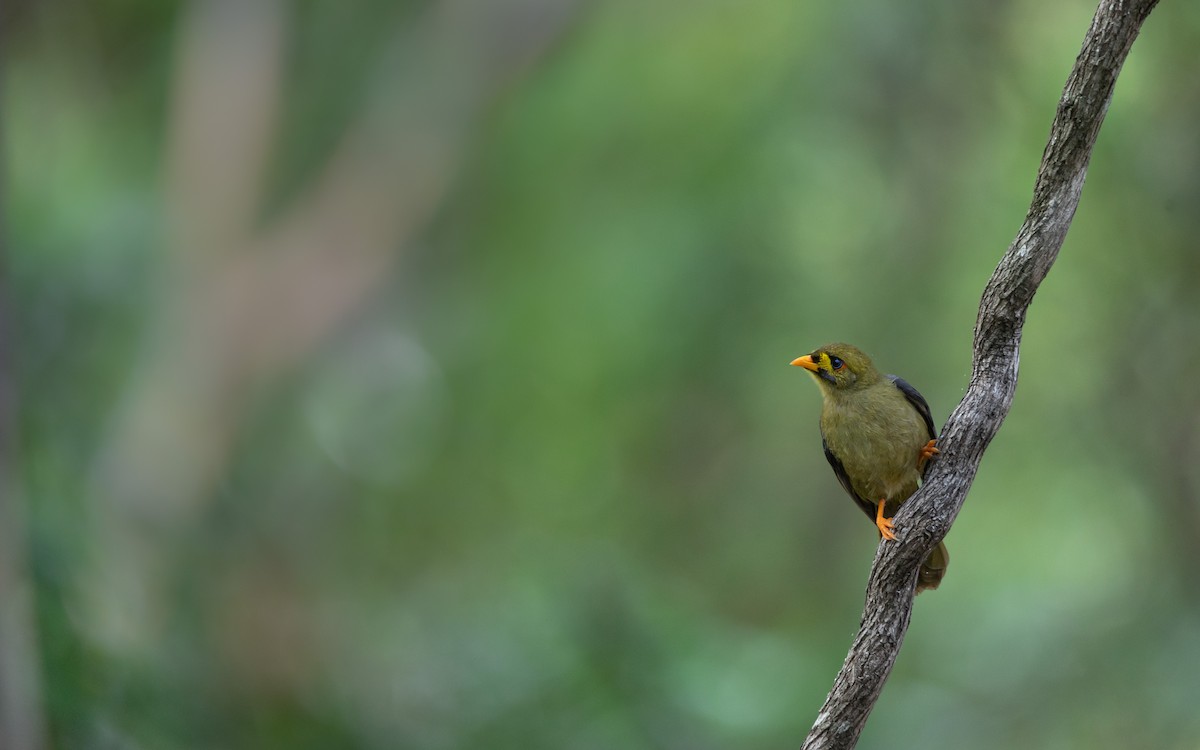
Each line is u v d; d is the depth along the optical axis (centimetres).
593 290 2158
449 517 2211
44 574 752
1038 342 1245
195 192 1773
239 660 1427
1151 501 1170
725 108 2038
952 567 1598
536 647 1173
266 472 1900
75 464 1213
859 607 1856
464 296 2236
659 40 2092
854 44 1638
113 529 1577
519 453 2255
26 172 1775
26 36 1769
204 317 1783
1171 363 1145
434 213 1888
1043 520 1466
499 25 1805
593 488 2170
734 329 1956
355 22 1909
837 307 1802
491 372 2277
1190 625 1092
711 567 2003
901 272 1689
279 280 1800
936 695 1353
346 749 1099
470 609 1318
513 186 2169
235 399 1791
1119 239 1144
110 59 1892
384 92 1845
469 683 1162
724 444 2069
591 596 1228
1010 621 1374
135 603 1034
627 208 2158
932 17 1504
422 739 1124
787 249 1875
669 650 1209
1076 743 1130
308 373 1875
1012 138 1466
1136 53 1099
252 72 1762
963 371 1658
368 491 2183
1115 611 1165
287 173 1927
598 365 2147
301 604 1730
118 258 1834
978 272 1602
